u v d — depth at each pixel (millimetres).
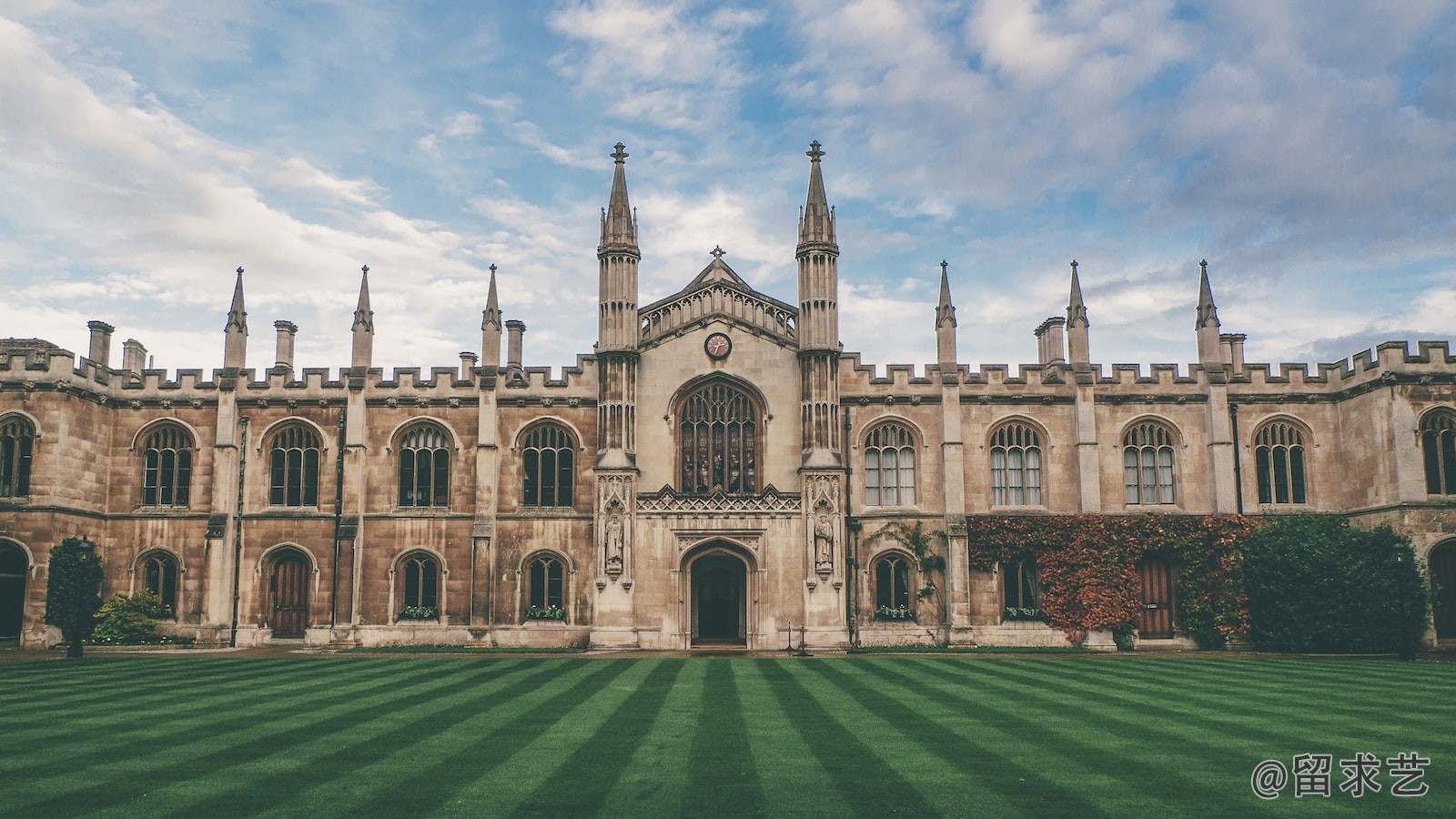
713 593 45406
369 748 17234
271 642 44625
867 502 45312
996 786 14570
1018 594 44469
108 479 45688
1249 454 45188
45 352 43875
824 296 44344
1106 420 45625
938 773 15422
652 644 41750
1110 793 14234
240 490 45312
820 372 43781
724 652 39938
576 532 44625
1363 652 39531
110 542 45312
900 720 20516
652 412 44688
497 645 43594
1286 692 25344
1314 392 45438
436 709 21969
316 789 14297
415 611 44188
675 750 17156
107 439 45781
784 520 42625
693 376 44906
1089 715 21156
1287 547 41000
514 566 44375
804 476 42719
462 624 44125
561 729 19281
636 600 42125
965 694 24750
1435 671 31094
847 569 43219
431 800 13734
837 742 17938
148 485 46000
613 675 29516
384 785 14523
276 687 26109
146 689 25688
